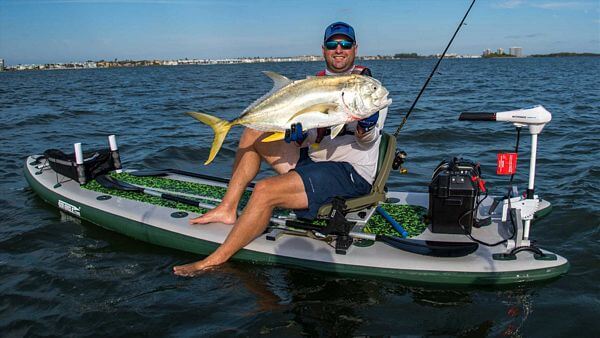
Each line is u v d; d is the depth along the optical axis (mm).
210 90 28406
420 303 3760
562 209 5598
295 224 4523
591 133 10531
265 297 3867
